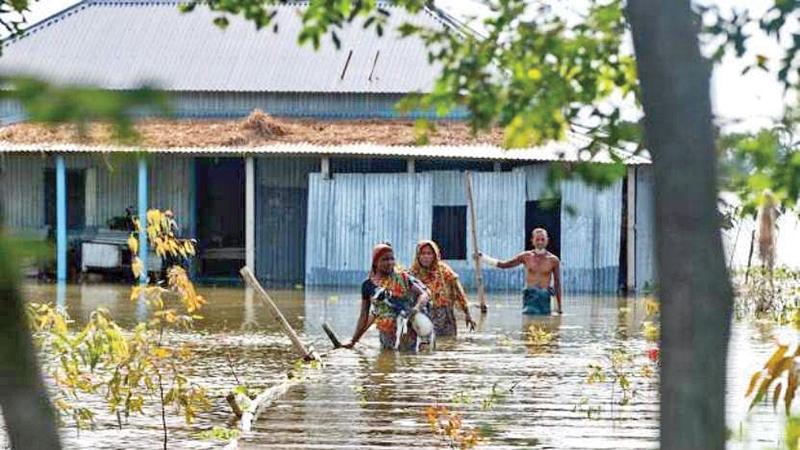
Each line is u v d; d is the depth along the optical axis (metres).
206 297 49.28
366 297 27.78
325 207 59.47
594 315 39.72
